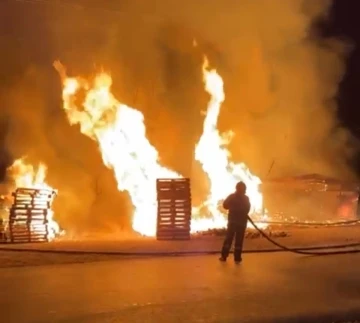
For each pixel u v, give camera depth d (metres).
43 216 17.16
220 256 14.02
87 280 10.73
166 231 17.44
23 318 8.13
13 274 11.28
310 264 12.90
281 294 9.83
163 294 9.63
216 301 9.25
